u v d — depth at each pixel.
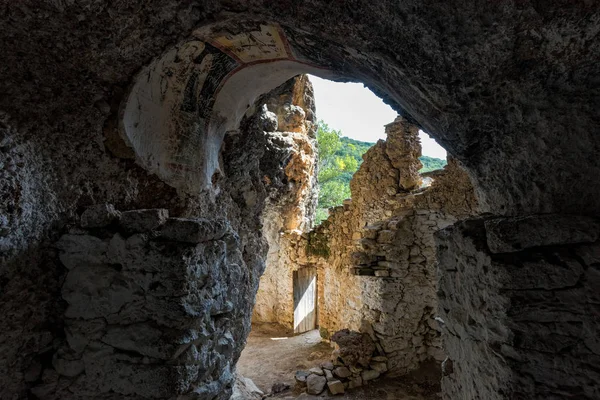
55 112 1.40
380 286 4.09
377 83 1.56
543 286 0.94
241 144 2.67
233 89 2.18
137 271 1.36
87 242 1.41
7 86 1.26
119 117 1.58
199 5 1.32
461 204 3.94
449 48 1.06
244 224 2.99
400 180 4.59
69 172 1.47
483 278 1.11
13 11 1.16
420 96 1.28
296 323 6.27
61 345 1.43
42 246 1.38
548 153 1.11
